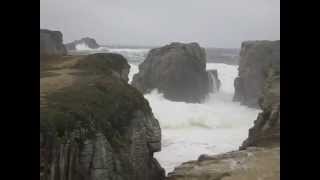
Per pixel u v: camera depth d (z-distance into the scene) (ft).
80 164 74.02
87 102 88.02
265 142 128.98
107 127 85.92
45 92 91.61
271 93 138.10
